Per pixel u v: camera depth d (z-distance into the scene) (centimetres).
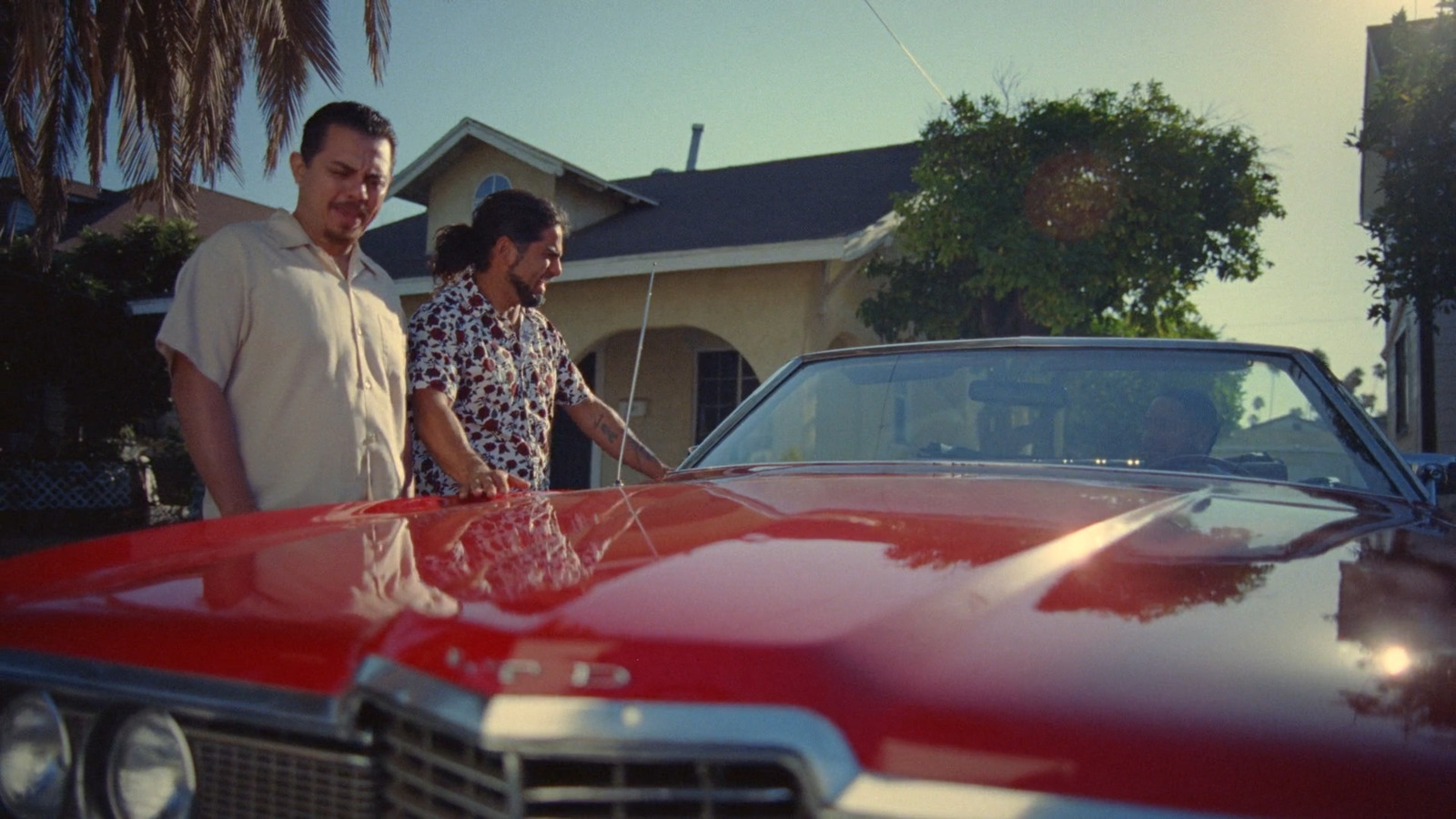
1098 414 252
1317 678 98
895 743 89
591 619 104
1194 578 128
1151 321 1089
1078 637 105
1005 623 108
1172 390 251
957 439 257
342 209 267
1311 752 87
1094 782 85
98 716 119
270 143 838
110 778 120
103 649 120
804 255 1023
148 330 1504
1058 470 227
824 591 114
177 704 113
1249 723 90
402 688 100
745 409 289
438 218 1366
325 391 259
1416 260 863
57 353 1422
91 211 2105
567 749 90
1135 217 1025
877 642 100
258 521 175
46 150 832
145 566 144
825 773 87
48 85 792
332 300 264
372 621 113
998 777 86
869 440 266
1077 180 1019
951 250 1038
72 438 1519
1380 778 85
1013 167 1040
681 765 90
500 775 93
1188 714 91
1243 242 1066
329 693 106
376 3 806
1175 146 1024
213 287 251
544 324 327
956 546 136
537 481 316
